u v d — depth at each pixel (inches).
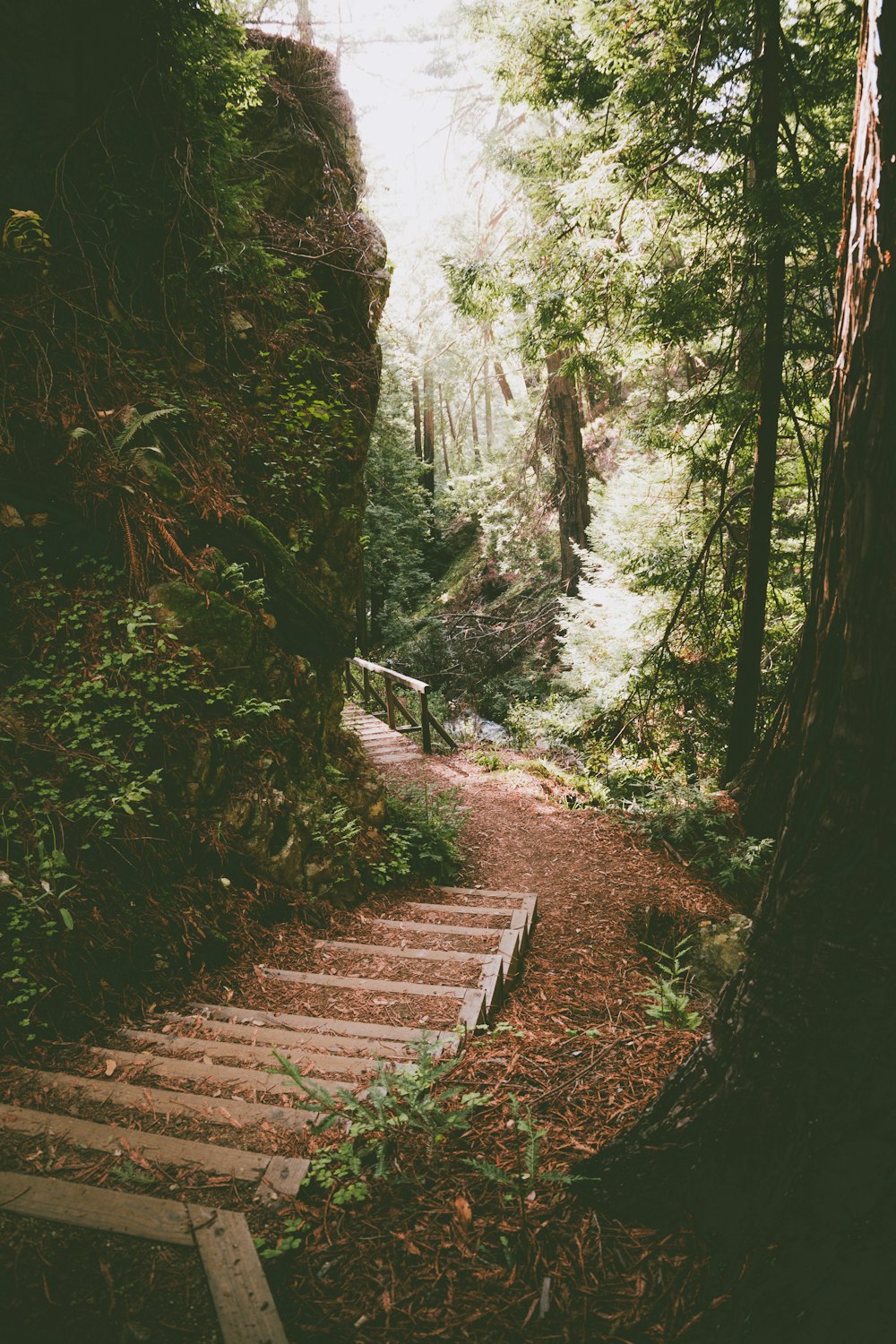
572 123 377.7
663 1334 72.3
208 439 206.5
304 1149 95.0
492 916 206.1
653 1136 86.2
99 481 171.0
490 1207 88.4
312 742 221.0
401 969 163.8
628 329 330.6
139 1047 120.7
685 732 381.1
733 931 194.2
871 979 68.5
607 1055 129.4
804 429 347.3
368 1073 114.2
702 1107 82.5
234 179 236.2
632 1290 76.8
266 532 209.5
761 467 301.7
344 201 295.7
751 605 314.8
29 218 167.0
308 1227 83.0
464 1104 107.2
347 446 262.2
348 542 261.6
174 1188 85.2
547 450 638.5
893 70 67.1
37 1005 121.0
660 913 229.0
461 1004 147.0
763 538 307.9
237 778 181.3
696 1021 140.6
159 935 146.6
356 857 219.0
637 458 467.5
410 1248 81.9
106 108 182.2
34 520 163.5
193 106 198.8
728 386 336.8
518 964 181.8
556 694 546.6
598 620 466.9
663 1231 82.7
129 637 161.9
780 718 293.0
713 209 295.4
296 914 183.5
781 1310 68.4
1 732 144.3
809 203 261.7
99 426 177.0
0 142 167.5
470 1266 80.1
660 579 384.8
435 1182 92.4
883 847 68.2
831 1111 70.2
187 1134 96.5
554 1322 73.8
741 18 265.4
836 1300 66.6
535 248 342.6
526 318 342.6
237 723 185.8
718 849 278.8
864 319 70.1
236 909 167.6
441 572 985.5
